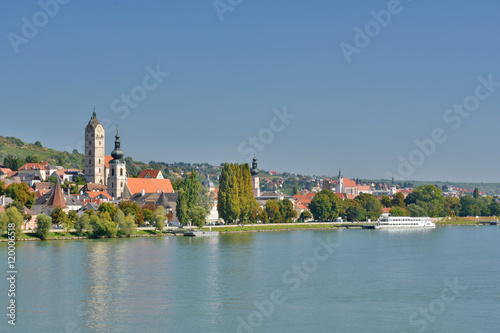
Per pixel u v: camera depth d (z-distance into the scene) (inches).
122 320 5482.3
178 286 6781.5
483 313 5812.0
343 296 6427.2
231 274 7534.5
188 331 5201.8
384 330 5275.6
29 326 5305.1
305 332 5206.7
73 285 6742.1
